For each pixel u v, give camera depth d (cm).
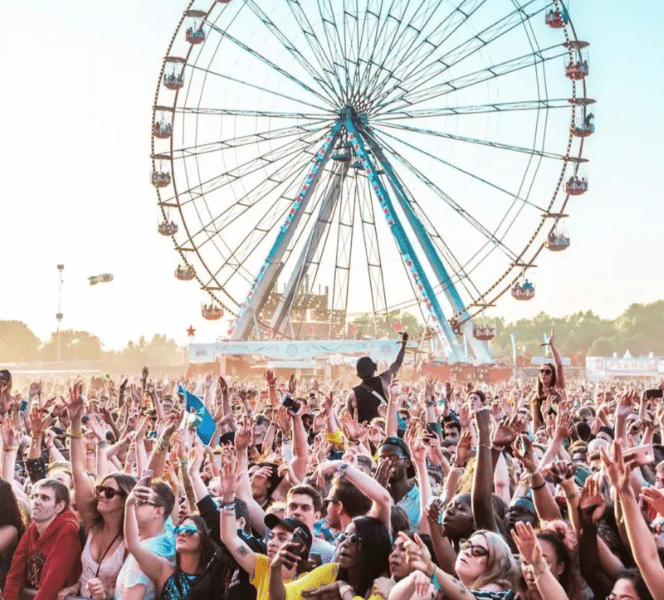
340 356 5594
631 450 645
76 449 855
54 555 816
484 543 651
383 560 693
